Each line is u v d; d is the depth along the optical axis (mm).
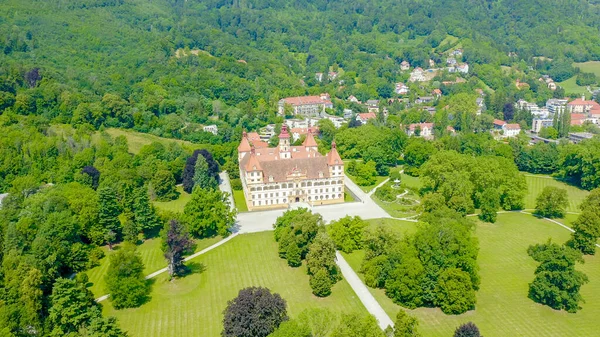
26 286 135500
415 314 144750
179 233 172875
